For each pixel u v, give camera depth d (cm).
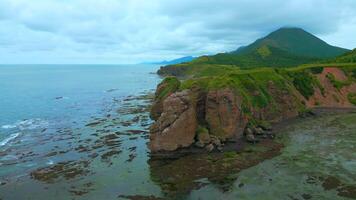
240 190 3600
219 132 5516
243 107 6166
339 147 5081
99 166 4431
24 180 3975
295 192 3509
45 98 11875
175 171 4222
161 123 5066
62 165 4475
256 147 5178
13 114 8481
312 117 7638
